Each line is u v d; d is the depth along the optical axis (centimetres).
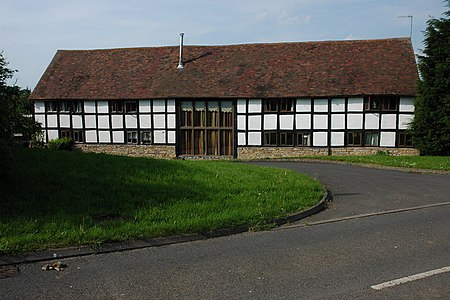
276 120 2588
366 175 1605
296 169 1836
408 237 720
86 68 3019
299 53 2814
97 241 634
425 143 2373
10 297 464
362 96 2469
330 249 648
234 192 1012
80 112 2814
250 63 2806
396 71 2555
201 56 2936
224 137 2688
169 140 2722
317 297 470
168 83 2752
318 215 901
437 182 1409
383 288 495
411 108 2462
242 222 769
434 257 609
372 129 2489
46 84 2928
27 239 614
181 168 1246
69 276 526
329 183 1395
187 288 493
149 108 2730
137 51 3092
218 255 615
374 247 659
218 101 2670
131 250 633
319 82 2569
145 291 484
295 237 718
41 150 1320
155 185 996
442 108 2300
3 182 892
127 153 2781
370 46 2770
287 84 2598
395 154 2480
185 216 775
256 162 2273
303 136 2570
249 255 616
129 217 758
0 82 835
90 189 909
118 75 2902
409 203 1045
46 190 874
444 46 2298
